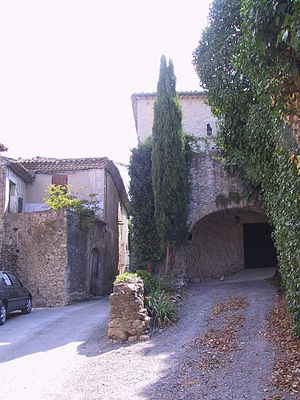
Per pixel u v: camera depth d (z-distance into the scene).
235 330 7.96
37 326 10.26
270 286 13.39
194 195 15.78
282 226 6.99
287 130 5.62
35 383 5.63
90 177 21.36
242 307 10.13
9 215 16.88
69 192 19.67
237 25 8.93
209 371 5.72
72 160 21.11
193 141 16.41
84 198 21.14
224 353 6.51
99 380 5.69
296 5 3.32
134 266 15.23
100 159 21.11
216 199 15.56
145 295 10.09
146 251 15.23
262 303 10.42
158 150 14.71
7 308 11.24
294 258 6.35
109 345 7.80
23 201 20.83
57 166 21.39
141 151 16.08
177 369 5.95
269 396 4.63
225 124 9.36
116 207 26.44
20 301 12.27
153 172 14.77
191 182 15.90
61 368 6.37
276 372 5.38
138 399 4.88
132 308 8.26
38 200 21.34
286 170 6.18
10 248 16.59
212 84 9.53
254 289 12.98
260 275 16.55
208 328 8.38
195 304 11.16
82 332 9.24
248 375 5.40
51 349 7.70
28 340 8.56
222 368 5.79
